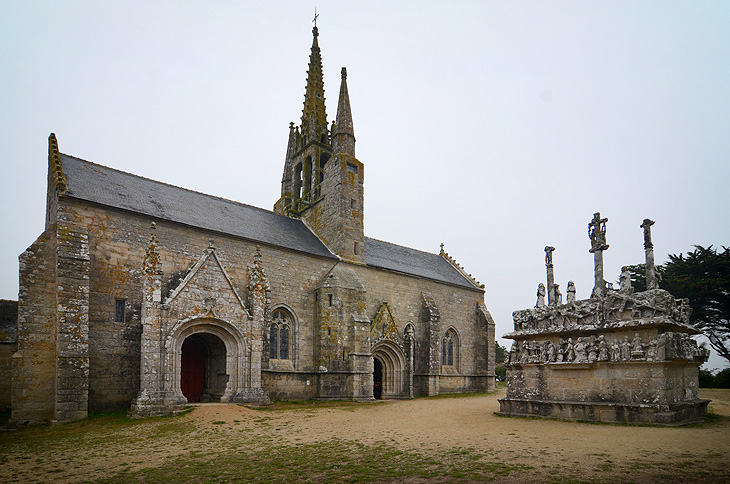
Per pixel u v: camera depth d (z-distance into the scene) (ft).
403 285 124.98
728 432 46.96
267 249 98.07
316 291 104.58
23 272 71.36
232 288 81.97
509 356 69.46
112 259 77.10
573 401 60.44
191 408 70.95
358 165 121.19
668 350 53.36
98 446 49.96
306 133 137.59
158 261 74.54
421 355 124.57
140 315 78.59
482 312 144.66
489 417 66.08
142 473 36.88
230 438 52.75
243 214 108.47
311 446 46.44
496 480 30.94
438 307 133.90
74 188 77.15
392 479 32.50
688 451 37.17
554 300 68.28
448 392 130.72
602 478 30.09
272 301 96.68
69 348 67.51
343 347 100.73
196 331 77.46
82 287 70.54
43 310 71.92
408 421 64.59
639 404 53.78
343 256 112.37
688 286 123.13
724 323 128.16
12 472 39.01
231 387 80.02
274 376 92.79
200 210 97.09
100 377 72.74
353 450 43.50
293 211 132.05
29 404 68.23
